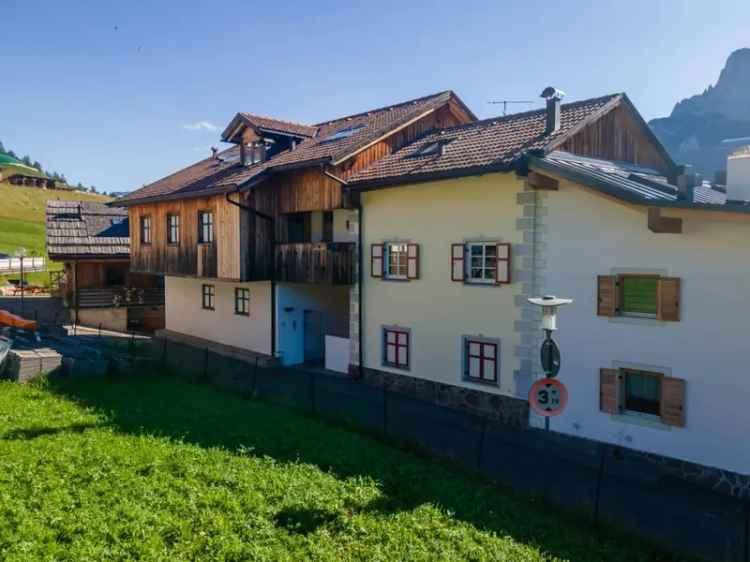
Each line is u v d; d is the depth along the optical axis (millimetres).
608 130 14766
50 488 8047
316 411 13625
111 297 28312
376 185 15547
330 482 8992
